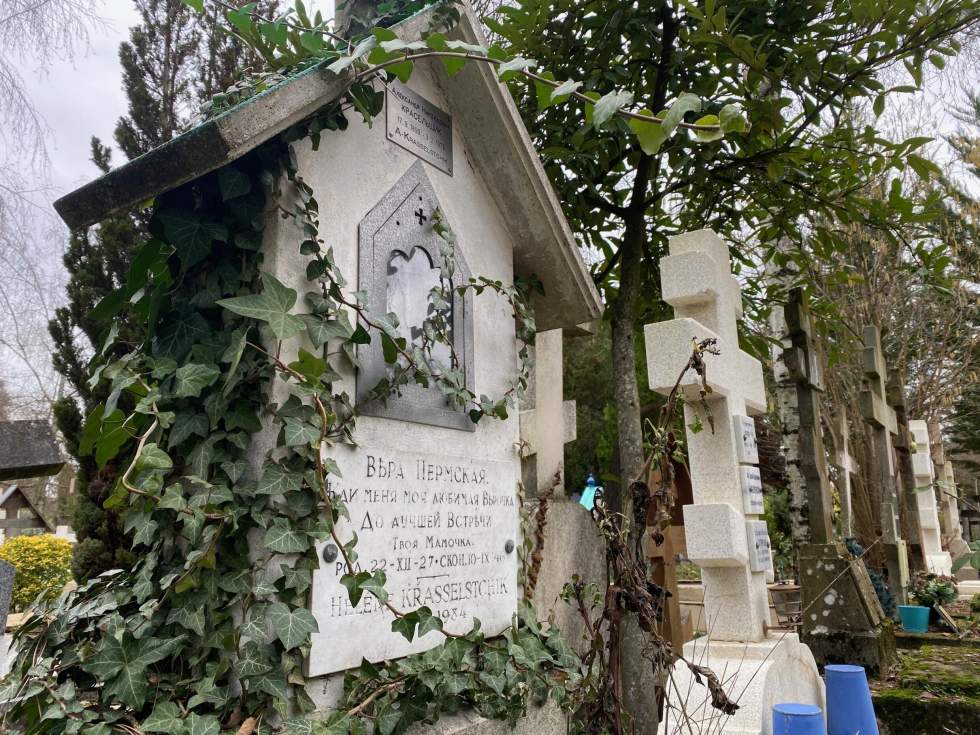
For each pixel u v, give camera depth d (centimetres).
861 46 461
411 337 325
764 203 582
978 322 1387
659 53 511
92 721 223
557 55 502
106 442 254
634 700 446
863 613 496
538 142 524
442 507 322
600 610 457
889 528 811
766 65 480
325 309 273
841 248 583
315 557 254
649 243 609
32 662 248
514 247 416
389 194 323
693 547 437
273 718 239
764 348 624
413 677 276
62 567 872
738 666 400
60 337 874
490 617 344
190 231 254
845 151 532
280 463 252
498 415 362
